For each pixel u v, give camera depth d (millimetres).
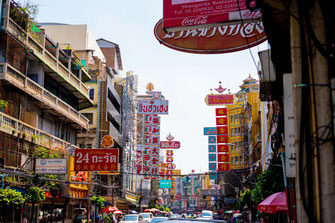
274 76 7691
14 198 19391
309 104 4309
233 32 8258
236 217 49656
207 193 109125
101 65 50531
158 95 53969
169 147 65000
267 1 4672
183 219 8836
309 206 4113
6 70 22453
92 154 25875
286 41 5809
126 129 58781
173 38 8445
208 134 54062
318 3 4438
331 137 4199
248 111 57281
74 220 33500
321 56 4359
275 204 14047
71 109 33469
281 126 12836
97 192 42500
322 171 4164
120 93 58312
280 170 20719
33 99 26797
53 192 27828
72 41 49469
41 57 27484
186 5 7934
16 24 24016
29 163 25219
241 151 61125
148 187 84438
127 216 30984
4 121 22672
